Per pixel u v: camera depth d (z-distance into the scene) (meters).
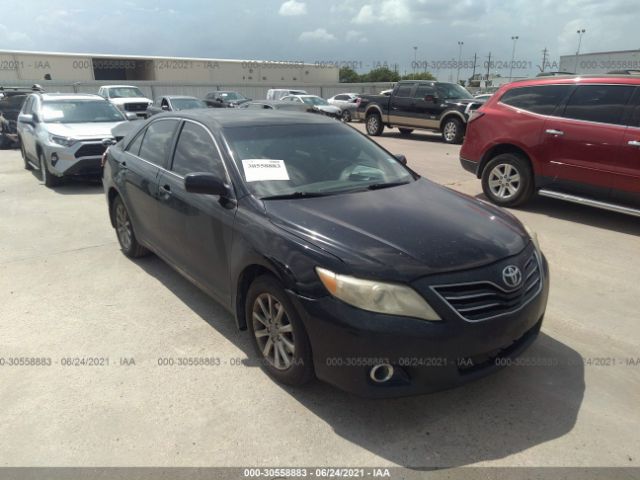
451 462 2.60
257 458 2.63
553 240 6.03
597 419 2.92
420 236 2.97
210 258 3.74
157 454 2.65
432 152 13.99
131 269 5.15
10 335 3.85
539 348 3.67
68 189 9.13
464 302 2.71
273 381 3.25
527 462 2.60
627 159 6.07
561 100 6.72
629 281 4.86
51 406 3.03
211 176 3.46
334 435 2.79
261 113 4.51
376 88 45.09
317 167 3.86
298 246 2.91
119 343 3.73
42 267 5.22
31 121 9.88
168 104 18.47
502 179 7.44
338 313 2.66
